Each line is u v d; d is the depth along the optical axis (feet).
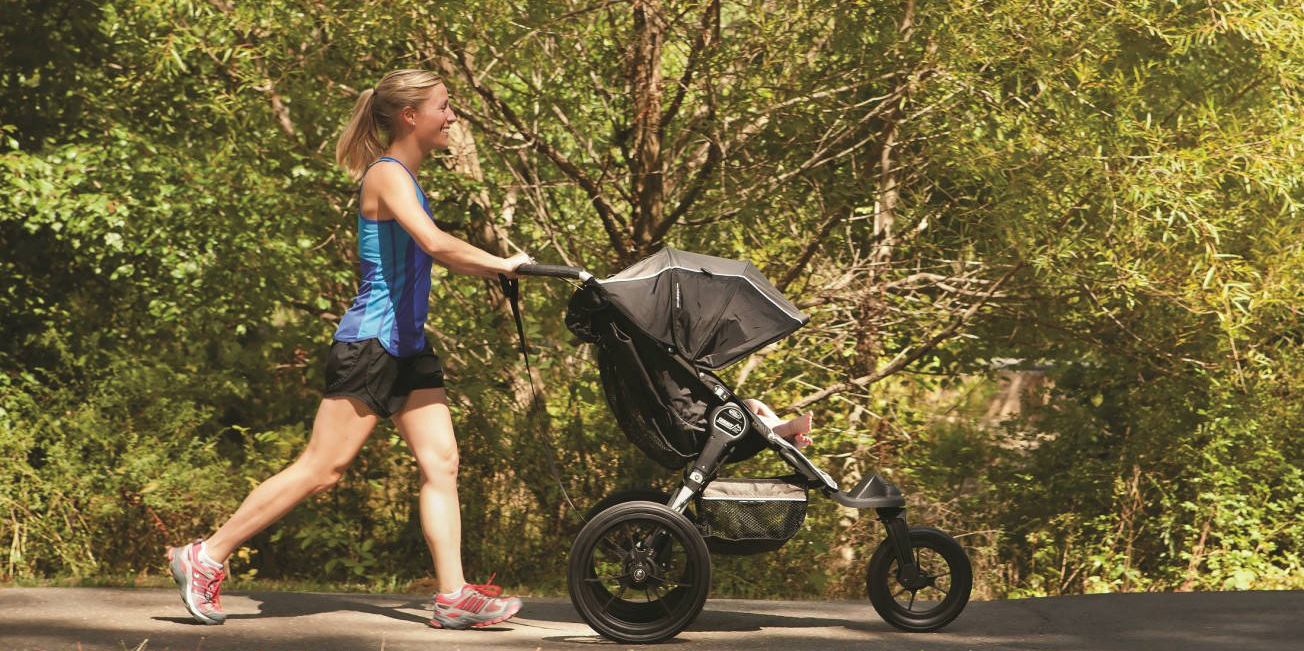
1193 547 49.29
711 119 43.27
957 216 45.70
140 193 41.96
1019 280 46.50
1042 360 56.03
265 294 44.45
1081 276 42.83
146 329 51.21
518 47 40.50
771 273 47.83
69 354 46.42
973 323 50.52
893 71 41.63
